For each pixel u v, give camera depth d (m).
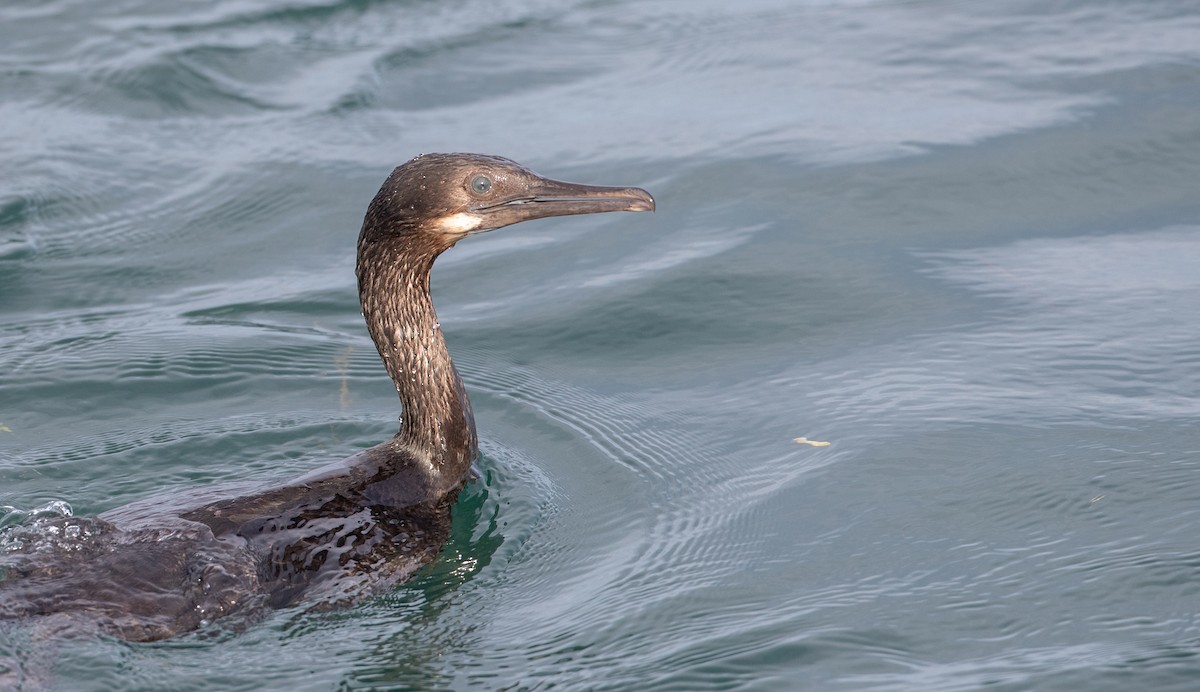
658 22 22.69
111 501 11.02
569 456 12.01
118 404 12.84
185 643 8.68
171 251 16.11
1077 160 17.03
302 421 12.54
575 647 9.05
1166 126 17.69
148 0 23.03
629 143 18.08
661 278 14.98
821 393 12.73
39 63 20.62
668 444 12.09
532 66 20.88
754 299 14.51
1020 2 22.72
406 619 9.30
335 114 19.17
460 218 10.55
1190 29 20.94
